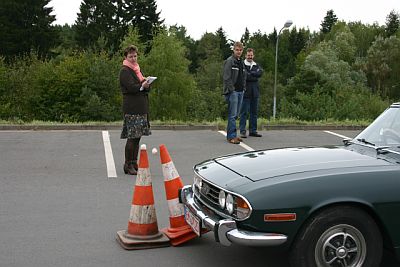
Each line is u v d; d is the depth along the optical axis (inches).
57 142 424.5
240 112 463.8
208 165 181.9
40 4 2472.9
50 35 2459.4
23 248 187.8
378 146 181.5
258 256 181.9
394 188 149.2
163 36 1697.8
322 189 145.8
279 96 2556.6
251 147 414.0
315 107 890.7
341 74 2726.4
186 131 504.7
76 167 330.0
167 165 197.9
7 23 2378.2
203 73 3142.2
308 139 464.8
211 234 206.2
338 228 146.4
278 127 539.8
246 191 147.1
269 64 3740.2
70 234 203.6
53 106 1032.2
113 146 408.2
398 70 3046.3
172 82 1668.3
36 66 1063.0
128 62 297.4
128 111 301.0
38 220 220.5
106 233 205.6
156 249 189.3
